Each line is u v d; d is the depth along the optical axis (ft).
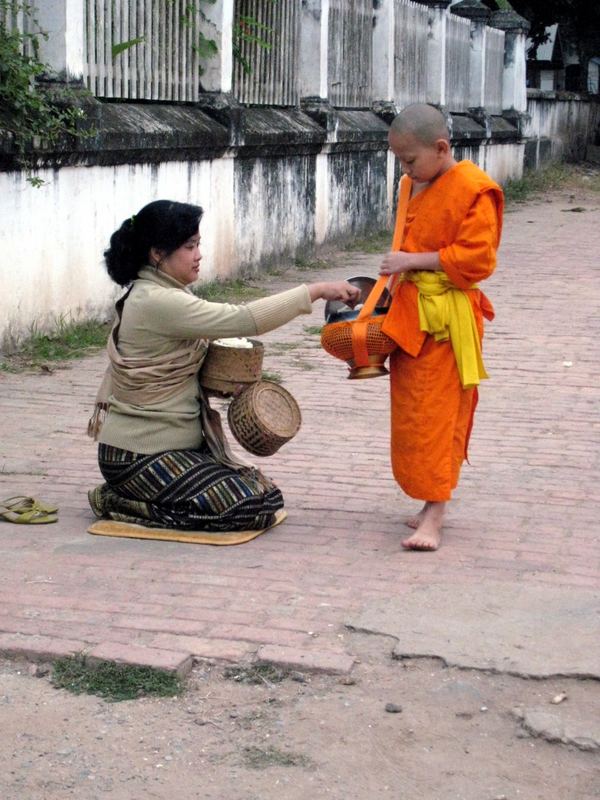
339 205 50.78
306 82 47.32
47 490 19.51
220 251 39.96
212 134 37.65
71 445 22.12
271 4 44.42
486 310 16.75
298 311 16.30
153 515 17.19
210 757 11.52
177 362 16.74
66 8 29.14
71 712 12.32
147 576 15.56
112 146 31.81
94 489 17.87
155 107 35.99
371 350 16.33
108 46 33.32
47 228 30.04
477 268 15.55
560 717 12.05
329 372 28.68
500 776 11.20
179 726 12.06
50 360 28.86
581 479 20.35
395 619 14.12
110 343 16.84
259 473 17.60
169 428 16.98
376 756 11.53
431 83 63.98
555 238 54.95
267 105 45.14
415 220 16.01
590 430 23.67
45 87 29.27
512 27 77.71
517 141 79.20
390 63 55.62
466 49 70.03
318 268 45.88
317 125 47.19
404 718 12.19
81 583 15.29
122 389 16.87
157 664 12.91
